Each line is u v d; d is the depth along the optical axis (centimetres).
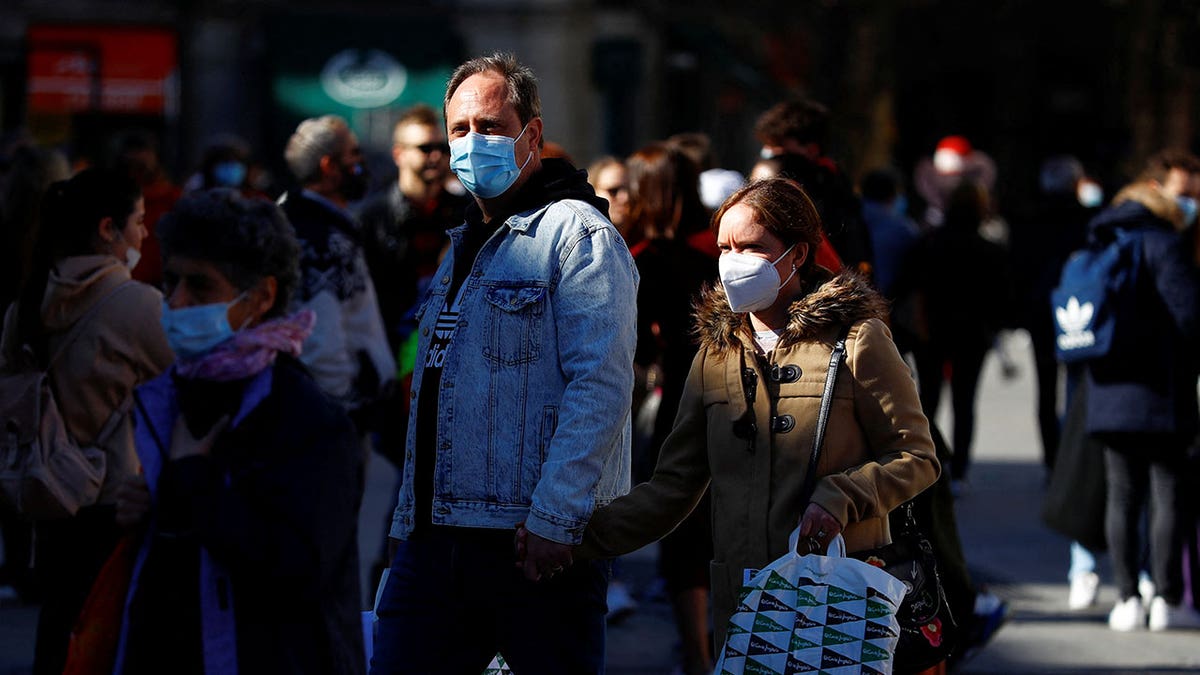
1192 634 1930
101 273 1237
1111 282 1870
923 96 8856
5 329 1252
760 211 1057
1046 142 8469
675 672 1695
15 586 1986
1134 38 6319
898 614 1045
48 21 6662
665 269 1608
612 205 1842
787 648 991
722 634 1073
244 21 6675
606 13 6819
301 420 994
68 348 1225
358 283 1622
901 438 1040
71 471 1202
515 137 1070
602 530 1059
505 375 1043
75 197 1245
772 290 1055
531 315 1045
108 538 1232
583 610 1064
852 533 1053
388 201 1898
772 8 6044
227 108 6700
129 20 6681
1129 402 1873
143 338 1238
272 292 1022
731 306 1068
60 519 1224
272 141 6681
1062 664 1786
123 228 1264
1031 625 1969
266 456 983
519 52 6794
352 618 1081
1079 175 2875
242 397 995
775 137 1585
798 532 1013
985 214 2841
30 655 1762
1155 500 1942
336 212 1634
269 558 962
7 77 6694
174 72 6712
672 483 1088
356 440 1023
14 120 6712
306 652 999
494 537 1045
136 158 2325
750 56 6191
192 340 991
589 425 1014
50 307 1218
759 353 1071
